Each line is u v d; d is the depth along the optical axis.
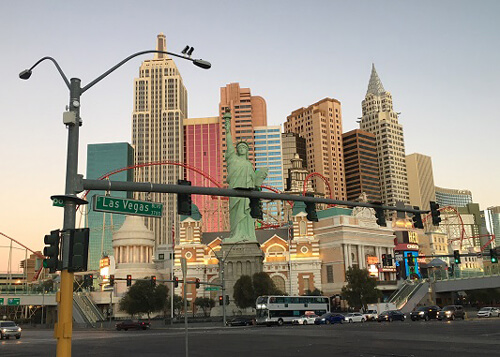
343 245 173.62
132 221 192.62
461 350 39.69
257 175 167.38
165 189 31.69
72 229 23.64
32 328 144.88
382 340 52.19
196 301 162.50
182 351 47.19
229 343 55.41
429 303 155.62
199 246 179.62
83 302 164.25
